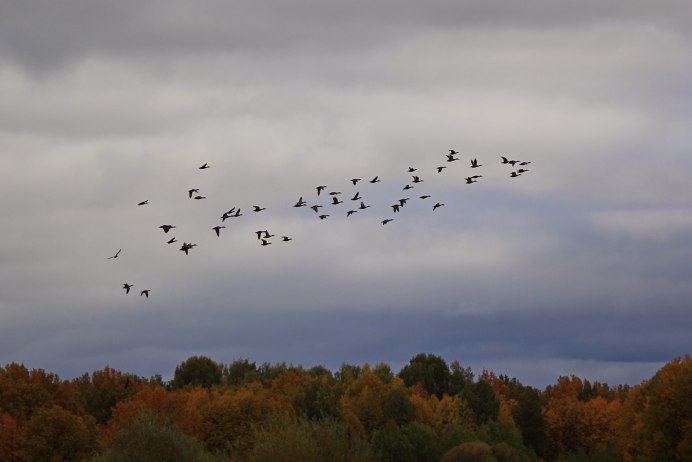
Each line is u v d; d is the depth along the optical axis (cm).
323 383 12381
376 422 11144
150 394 10206
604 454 10494
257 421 10038
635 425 9644
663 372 10381
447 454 9219
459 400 11825
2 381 10231
